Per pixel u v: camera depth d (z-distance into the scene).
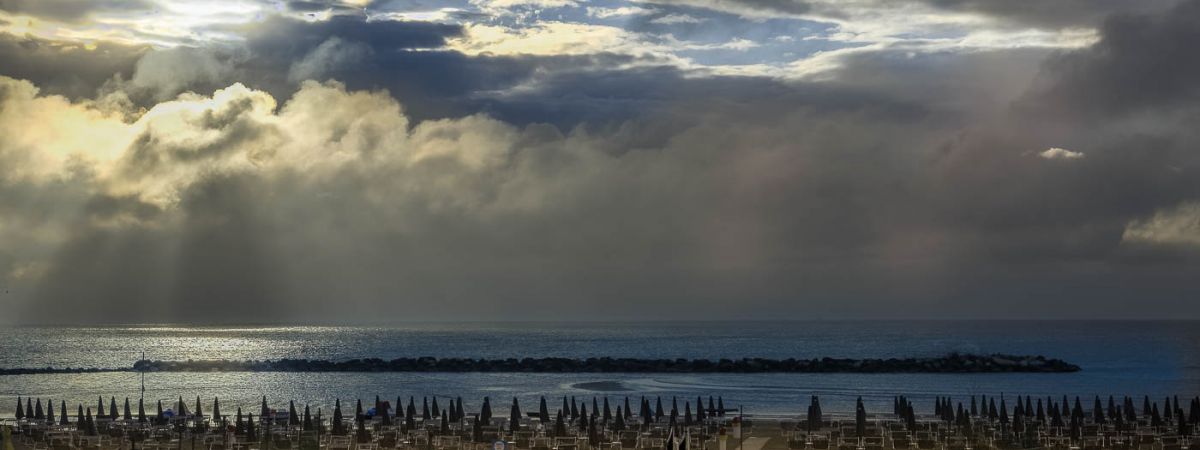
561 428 86.19
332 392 167.00
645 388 174.38
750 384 184.50
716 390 168.88
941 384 183.88
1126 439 86.75
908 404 92.44
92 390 171.75
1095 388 173.00
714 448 85.25
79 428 91.69
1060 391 166.62
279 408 133.50
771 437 91.81
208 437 87.19
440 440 85.44
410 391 168.00
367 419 101.88
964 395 156.88
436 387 177.88
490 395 158.75
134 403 142.25
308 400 150.00
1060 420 91.12
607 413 96.94
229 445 85.62
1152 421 91.12
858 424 85.19
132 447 80.62
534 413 107.12
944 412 96.75
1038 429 91.62
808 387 176.62
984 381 191.88
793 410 129.88
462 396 156.50
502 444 73.12
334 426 88.94
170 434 92.75
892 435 87.06
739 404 140.50
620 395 158.00
